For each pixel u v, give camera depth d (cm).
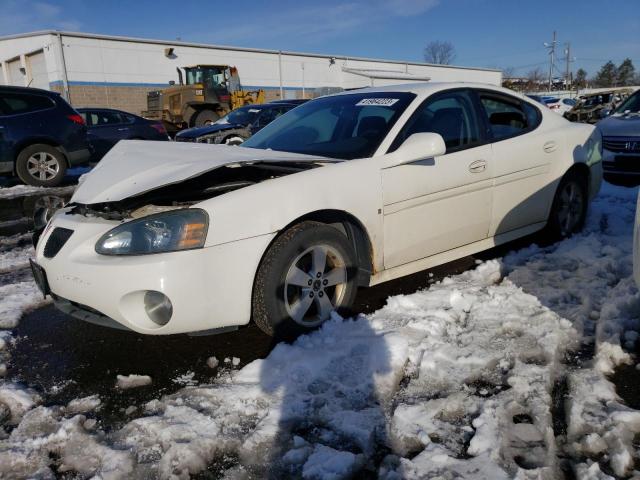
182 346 283
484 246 367
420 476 177
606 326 271
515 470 179
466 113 360
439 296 321
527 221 396
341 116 358
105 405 231
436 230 329
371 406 218
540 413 207
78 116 878
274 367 247
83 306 256
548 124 414
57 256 255
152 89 2598
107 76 2462
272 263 256
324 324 280
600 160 454
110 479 183
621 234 446
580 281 338
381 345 256
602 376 233
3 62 2714
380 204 296
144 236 238
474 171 344
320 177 275
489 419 204
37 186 842
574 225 442
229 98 2033
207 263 238
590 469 177
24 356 281
